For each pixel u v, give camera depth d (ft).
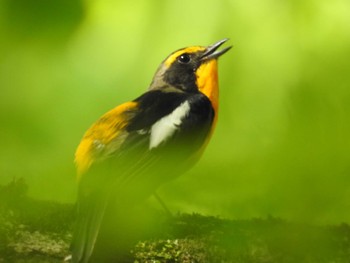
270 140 36.99
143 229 32.99
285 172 35.55
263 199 35.68
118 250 32.63
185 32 42.06
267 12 42.45
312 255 32.30
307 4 42.86
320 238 32.45
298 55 41.60
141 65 41.65
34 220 33.04
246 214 36.37
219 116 41.06
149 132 37.09
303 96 37.78
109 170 35.53
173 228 33.09
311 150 35.50
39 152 40.52
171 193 37.86
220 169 37.73
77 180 35.86
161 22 41.93
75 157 36.78
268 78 40.98
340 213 34.65
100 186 34.83
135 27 41.45
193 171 38.60
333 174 34.99
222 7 42.32
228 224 33.19
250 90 41.24
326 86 38.60
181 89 41.42
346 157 35.17
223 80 41.88
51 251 32.17
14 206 33.55
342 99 36.47
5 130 40.32
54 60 38.93
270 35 42.11
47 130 40.60
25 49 37.73
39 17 36.35
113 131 36.58
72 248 31.99
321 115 35.94
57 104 40.63
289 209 35.06
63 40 37.45
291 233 32.65
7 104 40.16
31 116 40.50
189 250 32.48
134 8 41.55
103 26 40.27
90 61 40.19
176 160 37.63
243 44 42.16
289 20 42.52
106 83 41.09
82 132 40.70
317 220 34.83
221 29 42.22
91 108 41.06
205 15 42.16
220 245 32.48
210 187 37.32
